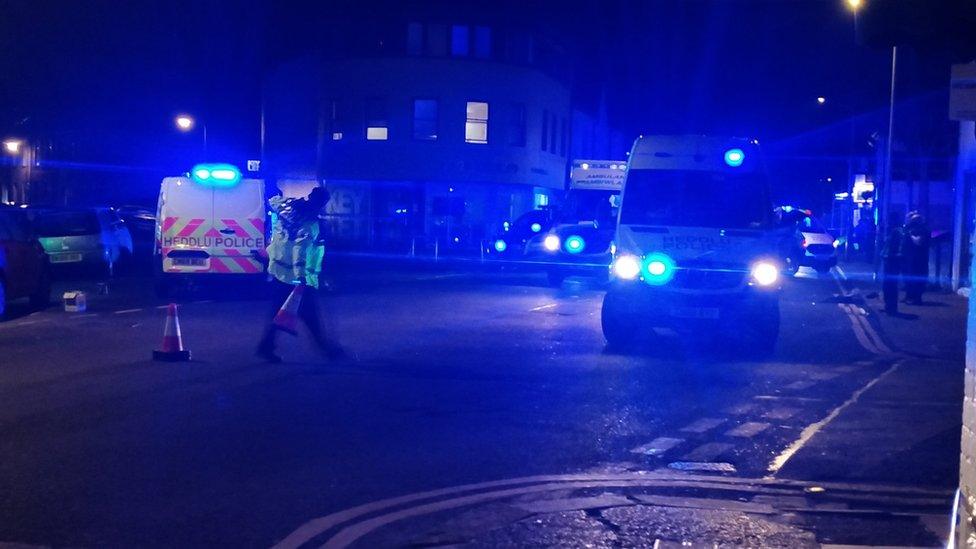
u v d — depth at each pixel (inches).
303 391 426.0
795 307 853.8
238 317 692.7
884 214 1228.5
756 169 570.9
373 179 1846.7
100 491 277.7
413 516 258.5
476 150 1843.0
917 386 460.8
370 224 1860.2
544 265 1002.1
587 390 438.0
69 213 1000.2
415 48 1825.8
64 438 337.1
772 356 552.4
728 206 562.6
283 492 279.0
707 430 363.3
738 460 320.2
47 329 624.7
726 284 542.3
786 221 576.1
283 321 496.4
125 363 492.7
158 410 383.9
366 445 333.4
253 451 323.6
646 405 407.2
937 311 808.3
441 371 480.7
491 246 1218.0
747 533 247.1
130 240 1151.0
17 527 247.0
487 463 312.3
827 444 342.6
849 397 431.8
